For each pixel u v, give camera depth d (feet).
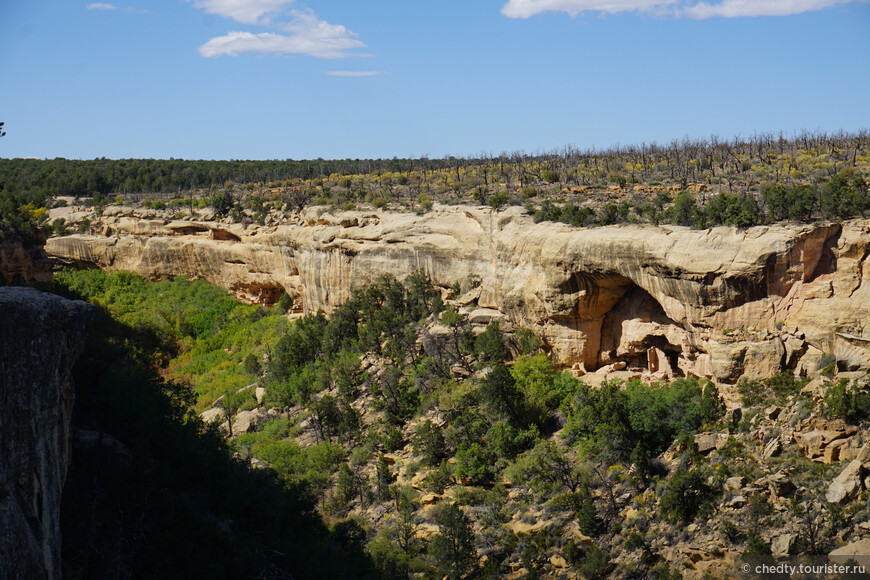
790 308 190.70
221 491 157.48
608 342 239.71
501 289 259.39
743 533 152.87
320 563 151.43
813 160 326.85
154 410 164.14
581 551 166.09
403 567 173.47
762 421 177.37
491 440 215.10
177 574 123.24
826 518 147.23
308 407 267.39
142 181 626.64
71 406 113.70
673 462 181.98
